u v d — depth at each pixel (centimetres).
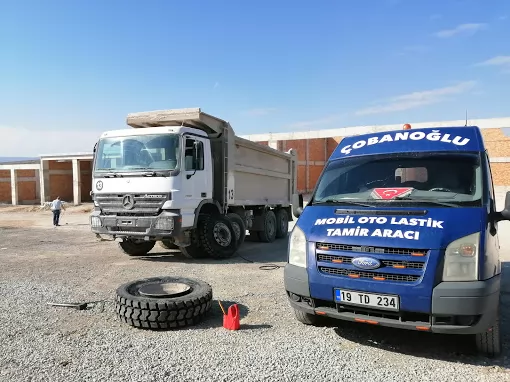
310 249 431
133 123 974
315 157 3972
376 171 511
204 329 482
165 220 831
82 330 477
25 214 2689
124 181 868
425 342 444
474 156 475
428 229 387
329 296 412
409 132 551
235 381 353
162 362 389
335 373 368
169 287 568
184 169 856
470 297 355
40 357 400
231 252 985
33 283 716
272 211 1339
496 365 386
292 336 459
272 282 727
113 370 372
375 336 461
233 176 1033
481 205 416
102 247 1177
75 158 3319
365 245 397
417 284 369
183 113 923
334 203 493
